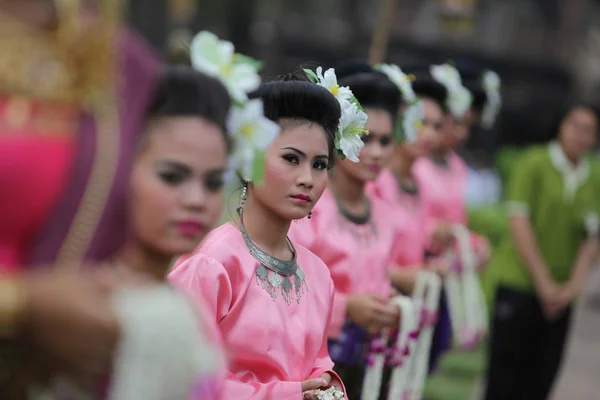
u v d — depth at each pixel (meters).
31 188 2.66
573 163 8.92
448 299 7.30
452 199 8.57
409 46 30.08
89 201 2.73
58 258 2.72
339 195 6.15
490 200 23.02
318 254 5.90
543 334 8.84
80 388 2.65
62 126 2.71
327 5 34.28
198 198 3.01
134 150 2.86
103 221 2.76
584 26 41.53
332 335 5.78
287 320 4.66
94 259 2.77
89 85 2.72
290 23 32.59
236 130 3.23
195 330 2.75
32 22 2.67
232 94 3.29
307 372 4.78
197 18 24.72
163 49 13.48
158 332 2.59
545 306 8.73
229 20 25.75
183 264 4.40
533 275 8.68
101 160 2.74
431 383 10.66
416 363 6.67
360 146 5.12
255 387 4.41
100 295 2.60
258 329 4.53
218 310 4.46
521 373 8.88
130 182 2.89
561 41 40.47
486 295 9.37
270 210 4.68
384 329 5.98
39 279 2.57
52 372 2.65
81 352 2.51
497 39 39.59
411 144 7.53
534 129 33.94
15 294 2.52
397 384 6.15
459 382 10.86
